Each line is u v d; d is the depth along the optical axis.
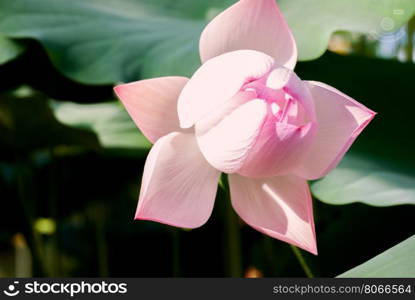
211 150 0.91
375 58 1.16
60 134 1.28
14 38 1.09
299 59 1.04
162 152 0.91
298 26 1.07
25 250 2.08
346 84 1.12
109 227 1.72
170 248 1.65
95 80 1.04
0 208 1.53
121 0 1.15
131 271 1.66
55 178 1.47
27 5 1.10
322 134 0.92
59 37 1.07
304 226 0.92
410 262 0.87
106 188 1.51
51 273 1.54
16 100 1.20
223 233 1.59
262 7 0.92
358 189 1.01
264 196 0.94
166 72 1.04
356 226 1.12
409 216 1.11
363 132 1.09
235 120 0.90
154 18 1.13
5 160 1.47
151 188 0.90
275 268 1.34
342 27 1.04
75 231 1.82
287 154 0.90
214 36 0.93
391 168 1.04
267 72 0.90
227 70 0.90
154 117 0.92
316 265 1.08
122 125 1.23
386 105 1.11
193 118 0.90
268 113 0.90
